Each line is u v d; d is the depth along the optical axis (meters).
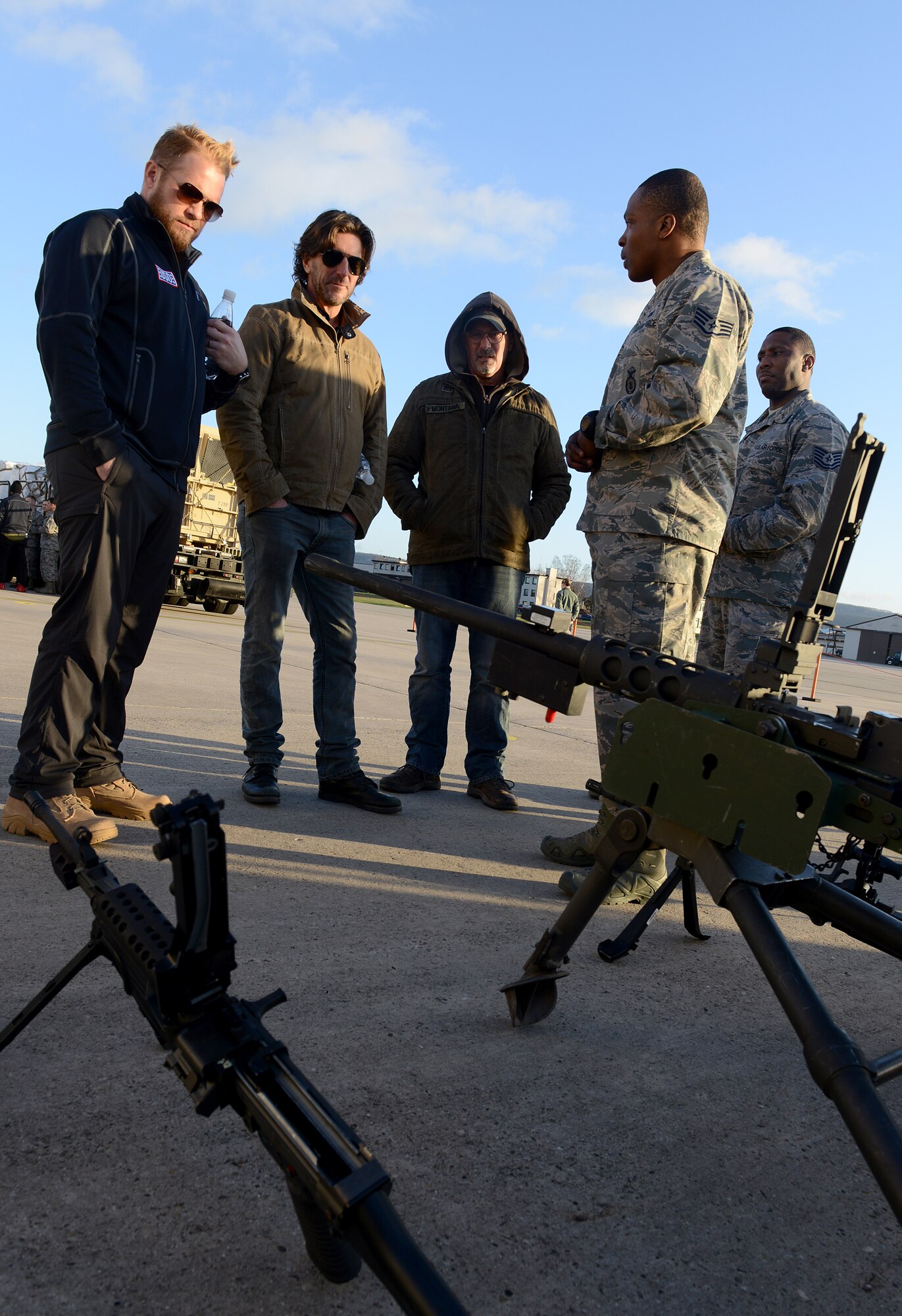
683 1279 1.24
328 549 3.65
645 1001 2.14
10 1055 1.58
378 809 3.61
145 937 1.05
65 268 2.56
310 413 3.48
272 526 3.45
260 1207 1.28
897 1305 1.24
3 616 9.60
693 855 1.48
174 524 2.96
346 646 3.66
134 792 3.10
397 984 2.05
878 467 1.61
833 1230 1.39
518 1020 1.88
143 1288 1.12
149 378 2.78
